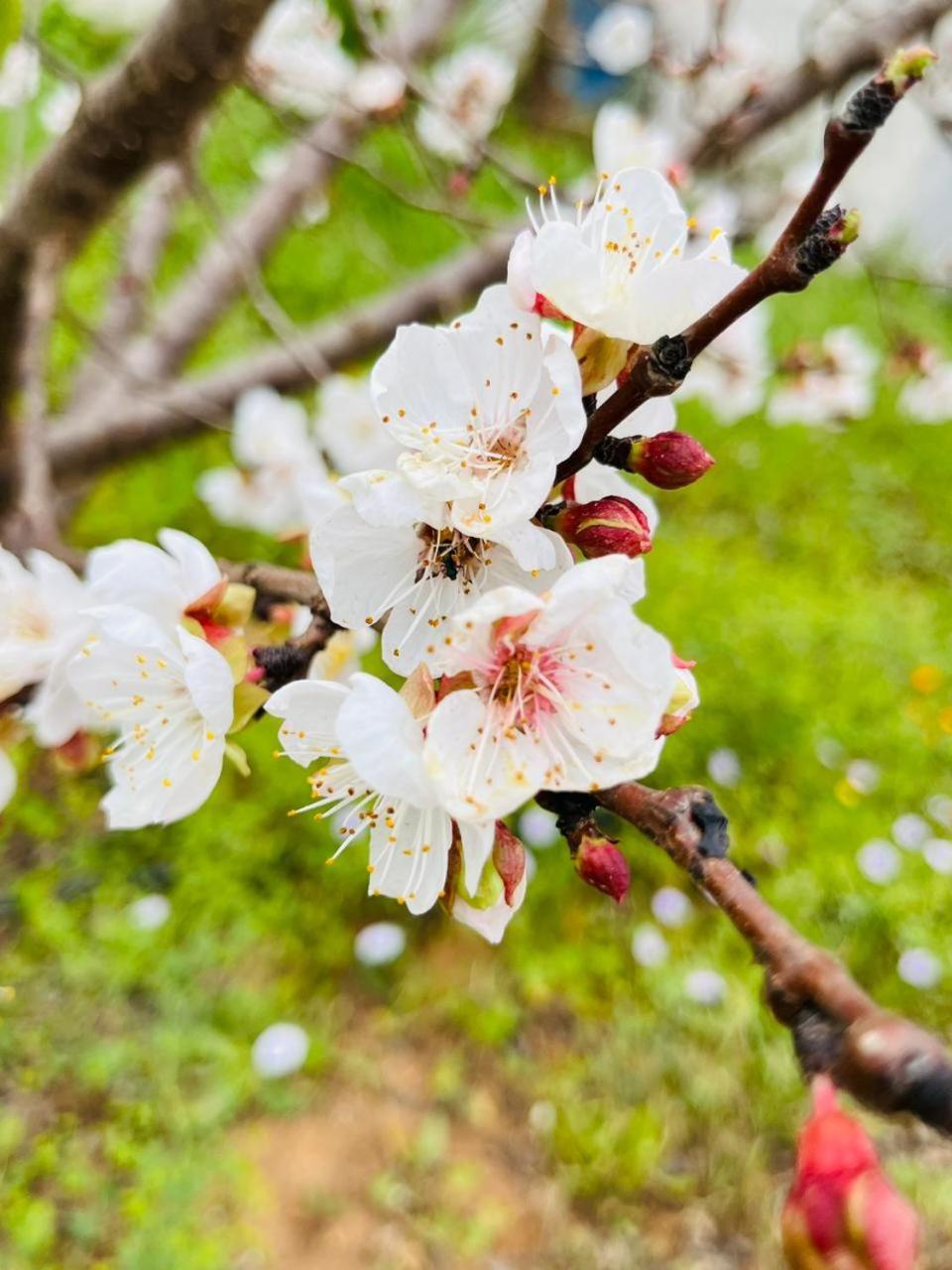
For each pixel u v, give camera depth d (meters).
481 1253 0.40
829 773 0.62
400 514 0.19
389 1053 0.46
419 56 0.50
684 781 0.59
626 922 0.51
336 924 0.49
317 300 0.90
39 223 0.30
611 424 0.19
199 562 0.23
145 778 0.22
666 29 0.52
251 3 0.26
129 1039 0.44
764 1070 0.45
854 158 0.17
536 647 0.19
